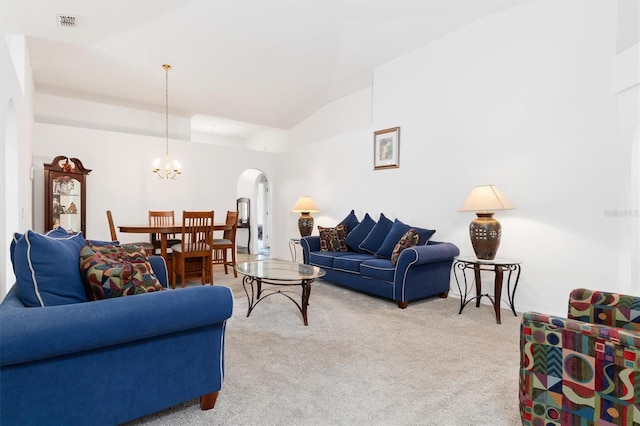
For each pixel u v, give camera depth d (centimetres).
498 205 312
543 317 130
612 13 285
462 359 226
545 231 324
